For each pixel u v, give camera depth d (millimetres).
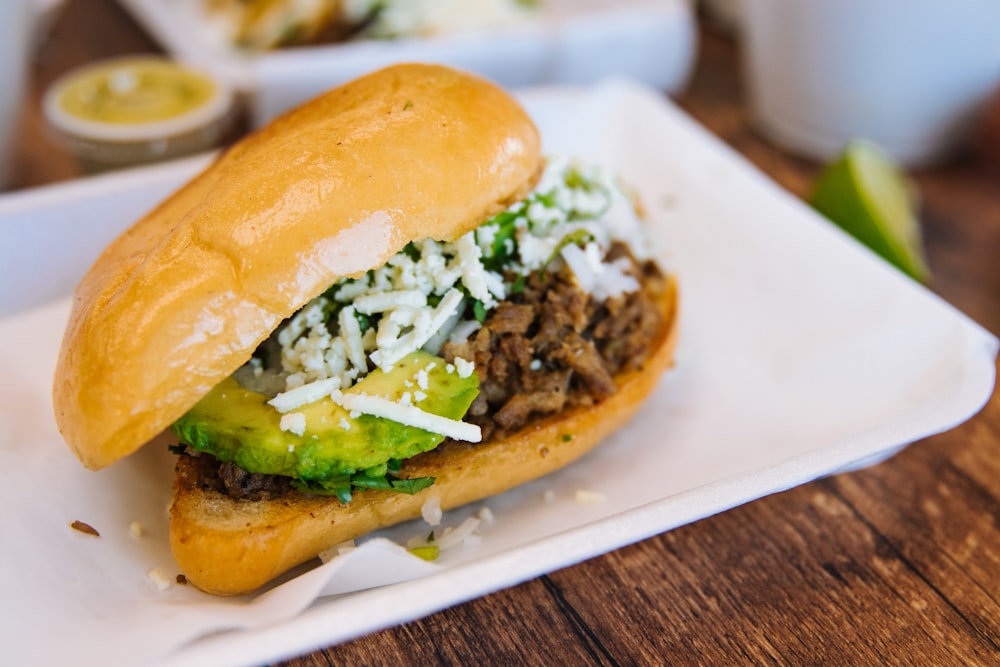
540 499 302
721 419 327
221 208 268
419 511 285
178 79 442
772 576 283
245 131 464
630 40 506
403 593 247
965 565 288
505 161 288
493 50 478
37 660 245
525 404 293
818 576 284
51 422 299
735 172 392
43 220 354
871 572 285
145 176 367
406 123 281
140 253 283
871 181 386
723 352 351
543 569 252
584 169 334
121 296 262
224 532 266
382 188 271
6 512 271
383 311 283
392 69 314
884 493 307
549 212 307
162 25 529
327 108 310
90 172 424
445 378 278
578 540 256
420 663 263
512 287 300
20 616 252
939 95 438
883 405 314
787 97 468
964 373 300
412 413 267
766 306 359
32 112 490
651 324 321
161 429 257
